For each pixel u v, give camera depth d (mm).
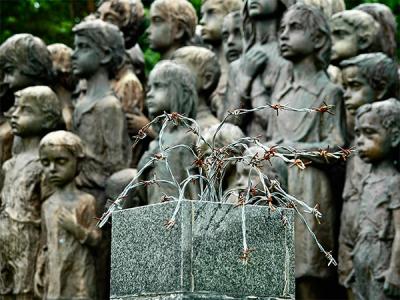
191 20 15945
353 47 14211
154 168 13594
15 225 14766
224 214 7832
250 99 14148
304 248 13172
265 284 7926
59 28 25922
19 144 15117
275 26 14289
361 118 12719
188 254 7723
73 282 14320
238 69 14383
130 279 8062
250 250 7750
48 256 14406
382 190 12648
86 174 14859
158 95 13844
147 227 7973
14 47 15594
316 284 13289
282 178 11703
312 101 13430
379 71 13234
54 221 14367
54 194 14523
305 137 13352
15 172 14961
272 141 13484
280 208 8039
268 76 14039
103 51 15242
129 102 15734
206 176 9141
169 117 8922
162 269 7828
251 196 8938
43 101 14984
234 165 11844
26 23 26234
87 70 15211
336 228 13359
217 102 15164
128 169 14875
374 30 14242
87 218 14375
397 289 12477
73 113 15414
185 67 14055
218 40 15984
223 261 7801
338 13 14383
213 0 16000
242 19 14484
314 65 13609
